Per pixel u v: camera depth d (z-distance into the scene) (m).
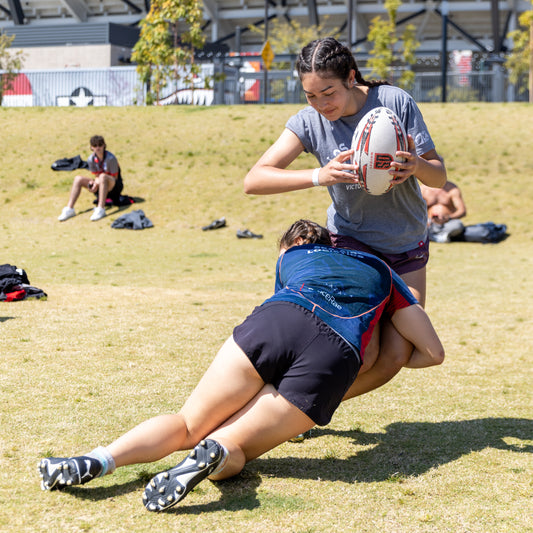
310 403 2.99
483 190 16.66
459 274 10.49
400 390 4.76
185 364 5.15
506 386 4.89
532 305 8.09
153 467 3.28
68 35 44.66
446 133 19.97
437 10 51.94
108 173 15.82
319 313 3.08
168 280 9.43
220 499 2.95
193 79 28.53
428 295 8.70
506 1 51.19
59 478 2.88
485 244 13.91
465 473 3.31
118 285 8.86
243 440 3.03
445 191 14.45
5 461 3.25
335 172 3.40
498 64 37.72
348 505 2.92
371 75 35.06
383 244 3.79
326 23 55.47
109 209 16.19
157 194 17.05
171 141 20.06
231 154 19.08
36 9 57.28
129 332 6.16
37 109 23.48
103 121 21.78
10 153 19.62
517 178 17.19
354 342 3.09
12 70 35.00
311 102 3.45
